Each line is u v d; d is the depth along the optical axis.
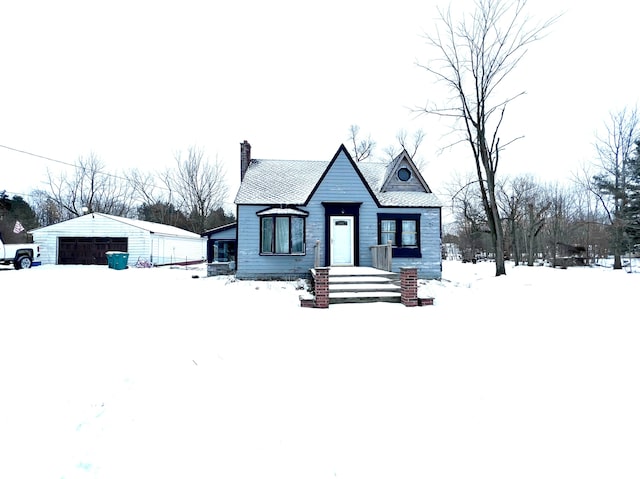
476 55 16.00
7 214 36.47
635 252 23.75
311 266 13.94
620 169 24.48
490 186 15.84
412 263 14.38
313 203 14.06
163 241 25.97
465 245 36.94
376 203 14.22
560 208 30.09
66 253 23.73
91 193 41.41
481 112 16.06
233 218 43.19
